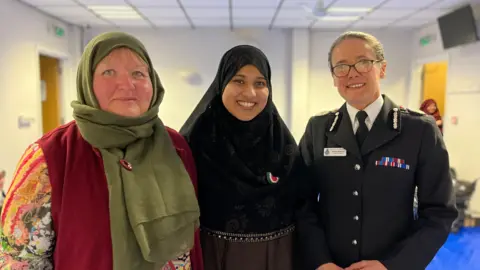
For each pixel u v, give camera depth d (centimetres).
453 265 346
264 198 144
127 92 102
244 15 566
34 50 509
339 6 507
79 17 573
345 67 137
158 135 113
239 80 143
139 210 99
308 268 143
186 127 157
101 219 96
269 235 145
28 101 492
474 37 479
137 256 98
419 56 663
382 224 135
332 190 143
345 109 149
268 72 150
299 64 684
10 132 449
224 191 142
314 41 692
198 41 686
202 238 146
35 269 95
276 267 147
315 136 154
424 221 135
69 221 94
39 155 96
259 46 692
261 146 148
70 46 636
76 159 99
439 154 134
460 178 513
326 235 146
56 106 628
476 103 487
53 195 95
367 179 137
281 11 538
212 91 153
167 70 692
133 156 104
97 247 95
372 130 139
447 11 528
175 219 104
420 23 617
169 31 683
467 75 508
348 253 139
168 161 111
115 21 609
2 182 381
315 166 149
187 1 481
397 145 137
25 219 93
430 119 140
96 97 102
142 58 109
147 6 507
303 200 156
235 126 146
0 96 430
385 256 133
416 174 138
